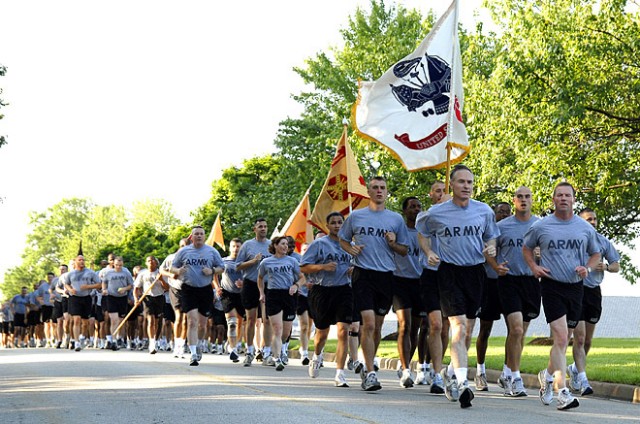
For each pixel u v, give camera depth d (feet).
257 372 52.70
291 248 60.23
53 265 532.73
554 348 35.45
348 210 62.59
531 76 81.15
